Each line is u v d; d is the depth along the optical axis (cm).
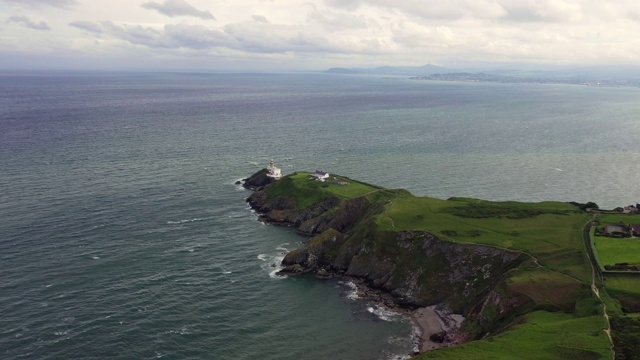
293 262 12494
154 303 10056
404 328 9838
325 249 12962
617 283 9538
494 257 11150
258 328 9531
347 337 9406
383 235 12538
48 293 10156
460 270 11194
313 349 8956
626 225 12544
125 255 12219
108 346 8556
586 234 12044
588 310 8644
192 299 10356
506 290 9619
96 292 10319
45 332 8825
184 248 12938
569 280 9694
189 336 9050
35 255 11875
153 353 8475
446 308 10619
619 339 7662
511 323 8850
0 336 8631
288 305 10506
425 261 11631
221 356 8550
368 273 12050
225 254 12812
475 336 9281
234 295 10719
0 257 11656
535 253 11050
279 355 8706
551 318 8638
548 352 7531
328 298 10981
